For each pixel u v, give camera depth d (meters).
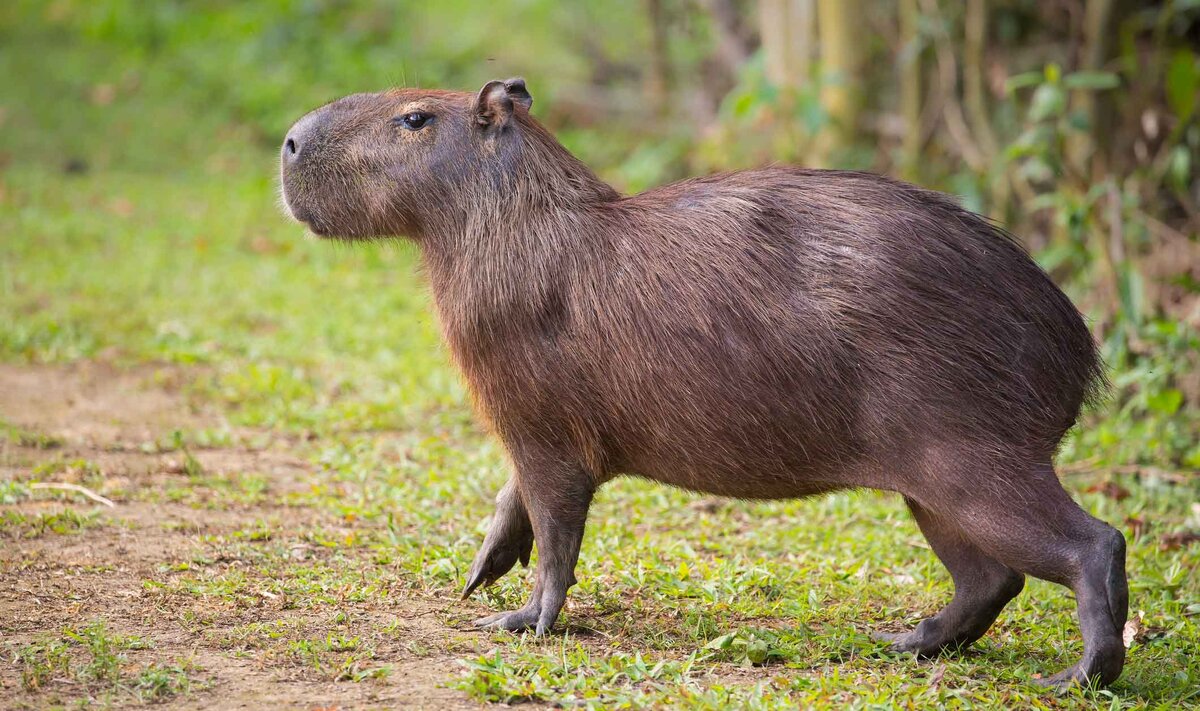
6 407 18.09
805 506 15.81
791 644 11.28
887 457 10.33
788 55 28.48
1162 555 14.55
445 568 12.74
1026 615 12.54
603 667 10.42
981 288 10.34
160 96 37.75
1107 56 22.72
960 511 10.20
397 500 15.09
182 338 21.50
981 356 10.17
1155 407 17.88
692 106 33.62
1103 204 21.20
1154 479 16.59
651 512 15.43
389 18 39.97
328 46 38.06
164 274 25.20
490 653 10.81
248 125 36.12
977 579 11.23
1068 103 22.78
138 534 13.74
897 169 25.88
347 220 11.84
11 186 30.80
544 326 10.95
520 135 11.38
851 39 26.80
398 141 11.55
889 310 10.21
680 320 10.59
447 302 11.43
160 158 34.25
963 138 24.08
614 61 37.03
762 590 12.87
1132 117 22.45
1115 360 19.00
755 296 10.46
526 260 11.05
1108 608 9.98
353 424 18.11
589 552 13.64
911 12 25.12
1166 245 21.59
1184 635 12.18
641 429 10.87
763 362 10.39
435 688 10.00
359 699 9.76
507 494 11.91
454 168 11.41
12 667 10.20
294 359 20.77
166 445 16.97
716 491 11.04
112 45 40.81
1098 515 15.73
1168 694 10.70
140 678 9.97
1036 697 10.20
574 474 11.23
